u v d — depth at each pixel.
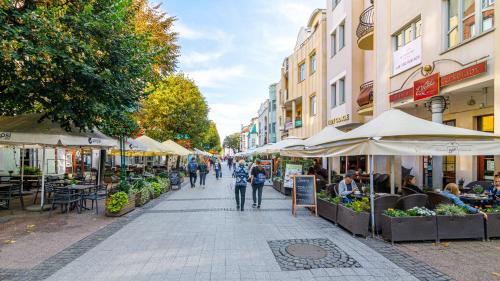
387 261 5.43
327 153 8.42
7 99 8.48
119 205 9.44
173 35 16.80
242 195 10.64
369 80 17.86
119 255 5.81
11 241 6.75
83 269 5.11
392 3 13.48
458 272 4.93
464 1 9.77
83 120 9.15
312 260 5.48
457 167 12.63
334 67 20.97
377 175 13.09
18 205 11.50
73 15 8.21
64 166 25.36
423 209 6.90
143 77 10.25
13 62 7.68
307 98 26.02
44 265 5.30
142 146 15.70
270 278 4.71
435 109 10.59
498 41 8.09
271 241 6.71
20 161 20.72
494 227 6.74
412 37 12.34
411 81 12.01
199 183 21.81
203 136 34.81
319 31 23.39
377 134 6.75
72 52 7.69
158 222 8.66
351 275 4.81
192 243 6.56
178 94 28.05
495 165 9.74
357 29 16.62
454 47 9.77
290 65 30.61
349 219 7.34
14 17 7.38
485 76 8.52
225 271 4.99
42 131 9.66
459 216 6.64
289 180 14.60
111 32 8.69
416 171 15.16
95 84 8.52
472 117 11.83
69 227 8.07
